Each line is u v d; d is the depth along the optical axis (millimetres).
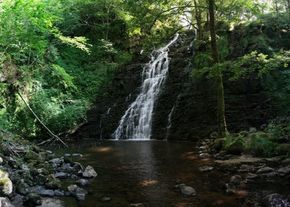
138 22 16125
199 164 11984
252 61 13844
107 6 25719
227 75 18219
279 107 16844
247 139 13344
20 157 11547
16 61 16062
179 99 19531
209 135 17547
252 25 19250
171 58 22031
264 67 12750
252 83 17703
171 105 20125
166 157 13469
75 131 21094
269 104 17188
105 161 12945
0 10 14148
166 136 19328
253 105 17484
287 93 16891
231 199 8250
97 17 27156
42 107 19859
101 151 15328
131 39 26250
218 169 11141
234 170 10867
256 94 17594
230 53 19188
